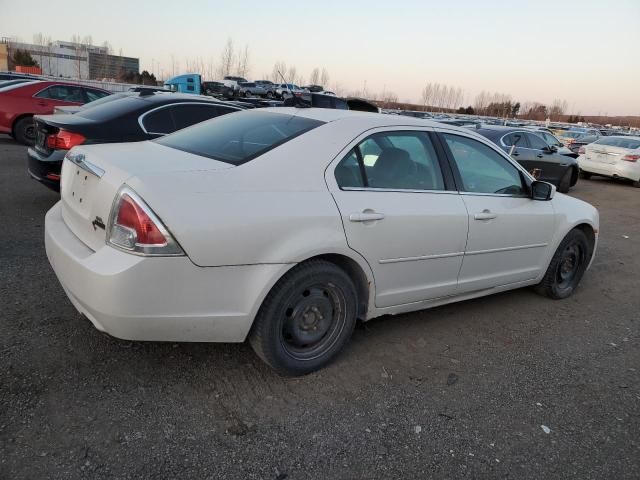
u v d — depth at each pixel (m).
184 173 2.67
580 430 2.86
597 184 15.65
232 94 34.91
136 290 2.45
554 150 12.80
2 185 7.36
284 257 2.76
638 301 5.15
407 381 3.20
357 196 3.13
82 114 6.23
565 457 2.62
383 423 2.75
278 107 3.93
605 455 2.67
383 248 3.22
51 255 2.93
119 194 2.52
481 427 2.80
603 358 3.79
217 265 2.59
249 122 3.56
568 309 4.73
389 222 3.21
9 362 2.88
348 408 2.85
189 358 3.16
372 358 3.43
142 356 3.11
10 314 3.43
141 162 2.79
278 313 2.88
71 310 3.57
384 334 3.81
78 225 2.93
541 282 4.82
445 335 3.91
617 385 3.40
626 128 72.12
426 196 3.51
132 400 2.70
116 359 3.04
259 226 2.68
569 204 4.77
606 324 4.46
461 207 3.68
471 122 18.78
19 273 4.14
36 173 5.79
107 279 2.43
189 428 2.54
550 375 3.46
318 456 2.45
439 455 2.54
